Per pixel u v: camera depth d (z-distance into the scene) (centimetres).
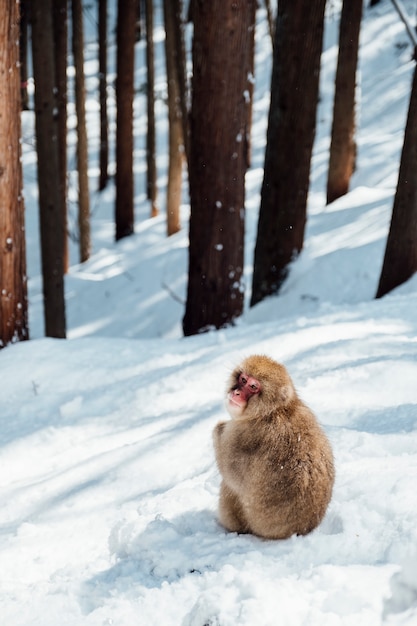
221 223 991
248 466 322
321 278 1148
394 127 2108
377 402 518
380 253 1162
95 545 380
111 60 3281
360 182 1731
